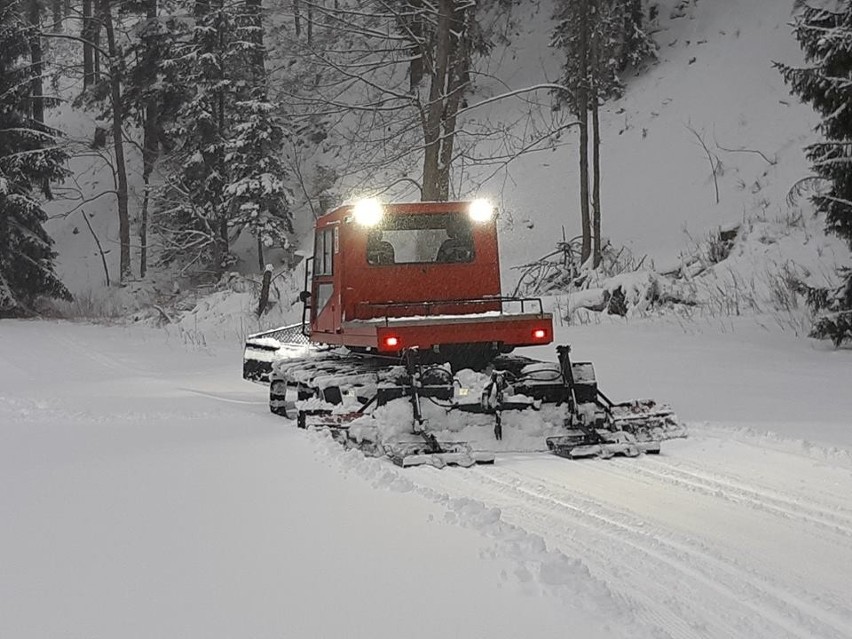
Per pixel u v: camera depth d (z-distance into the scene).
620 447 7.38
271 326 23.42
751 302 17.69
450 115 22.47
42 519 5.16
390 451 7.20
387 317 8.37
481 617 3.64
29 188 34.50
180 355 18.39
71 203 44.62
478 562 4.32
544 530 5.25
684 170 26.44
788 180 23.38
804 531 5.22
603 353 14.33
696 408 9.51
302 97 24.00
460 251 9.21
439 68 22.09
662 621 3.81
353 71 23.81
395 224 9.09
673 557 4.71
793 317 15.83
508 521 5.43
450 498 5.67
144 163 41.00
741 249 20.52
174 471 6.47
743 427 8.23
